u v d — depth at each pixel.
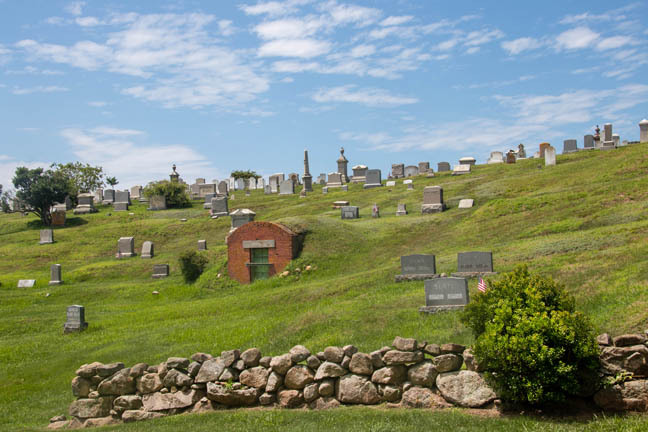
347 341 17.16
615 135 68.06
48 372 20.50
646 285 15.59
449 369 10.95
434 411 10.52
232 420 11.16
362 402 11.33
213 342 20.72
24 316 31.19
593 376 9.94
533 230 33.12
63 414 15.00
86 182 96.38
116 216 66.56
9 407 16.67
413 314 19.48
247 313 26.66
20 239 58.22
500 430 9.22
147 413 12.51
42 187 65.56
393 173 75.44
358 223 45.94
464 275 24.66
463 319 11.85
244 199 71.56
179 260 39.62
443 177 66.06
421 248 36.12
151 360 19.56
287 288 31.91
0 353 23.41
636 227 26.23
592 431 8.79
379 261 35.38
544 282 11.25
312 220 42.25
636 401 9.62
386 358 11.36
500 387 10.17
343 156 78.38
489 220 39.16
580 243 25.94
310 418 10.80
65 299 36.34
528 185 48.53
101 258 50.72
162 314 28.83
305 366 11.90
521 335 10.04
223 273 37.97
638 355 9.78
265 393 11.99
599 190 38.12
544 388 9.89
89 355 21.84
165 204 69.25
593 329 11.60
